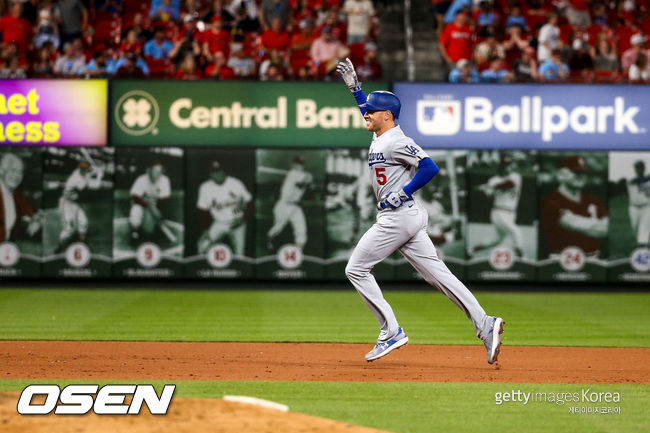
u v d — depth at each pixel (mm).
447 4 75188
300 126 67062
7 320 46219
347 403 24453
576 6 75812
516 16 73500
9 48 68000
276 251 67062
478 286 67625
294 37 72188
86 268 66375
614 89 67250
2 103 66000
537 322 46906
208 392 25875
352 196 67062
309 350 35719
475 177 67125
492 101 67062
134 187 66562
